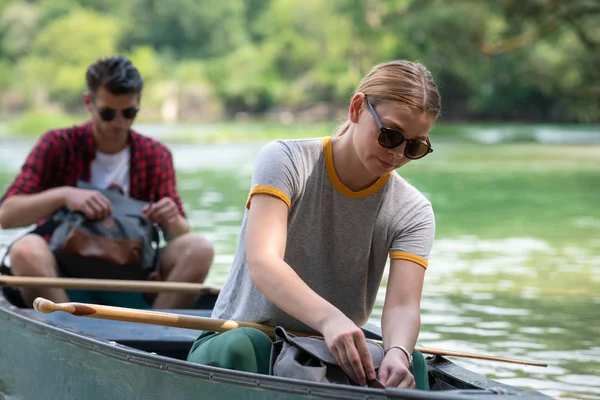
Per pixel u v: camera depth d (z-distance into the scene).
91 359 3.83
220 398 3.22
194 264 5.61
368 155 3.36
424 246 3.65
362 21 60.50
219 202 15.58
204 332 3.69
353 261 3.60
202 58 87.81
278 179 3.46
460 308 7.18
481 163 28.39
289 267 3.36
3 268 5.59
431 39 42.72
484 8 39.84
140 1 88.00
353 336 3.17
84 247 5.52
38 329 4.28
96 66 5.67
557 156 32.00
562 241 11.05
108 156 5.84
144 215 5.71
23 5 84.81
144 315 3.48
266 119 78.00
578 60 46.31
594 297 7.61
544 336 6.28
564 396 4.96
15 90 79.56
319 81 78.31
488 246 10.57
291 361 3.21
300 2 81.06
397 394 2.82
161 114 78.00
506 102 65.19
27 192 5.64
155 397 3.46
